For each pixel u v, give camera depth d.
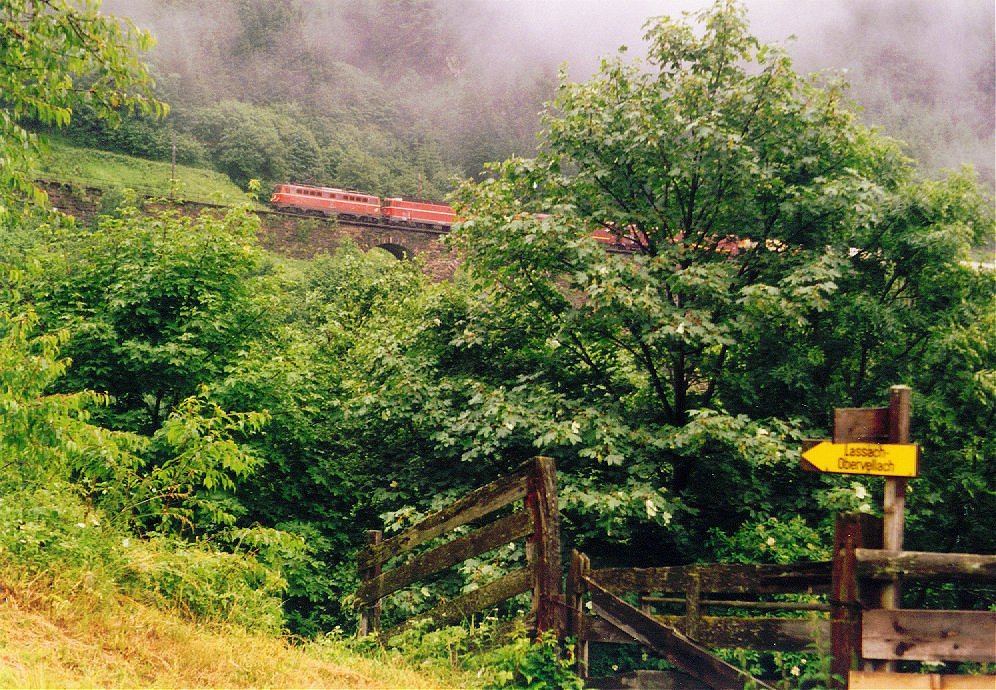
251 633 5.55
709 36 11.41
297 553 10.81
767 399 11.70
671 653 6.07
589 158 11.23
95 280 12.63
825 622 5.53
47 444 5.86
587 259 10.32
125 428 11.59
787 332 11.41
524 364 12.21
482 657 6.13
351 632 10.98
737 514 11.26
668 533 10.91
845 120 11.05
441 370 12.27
